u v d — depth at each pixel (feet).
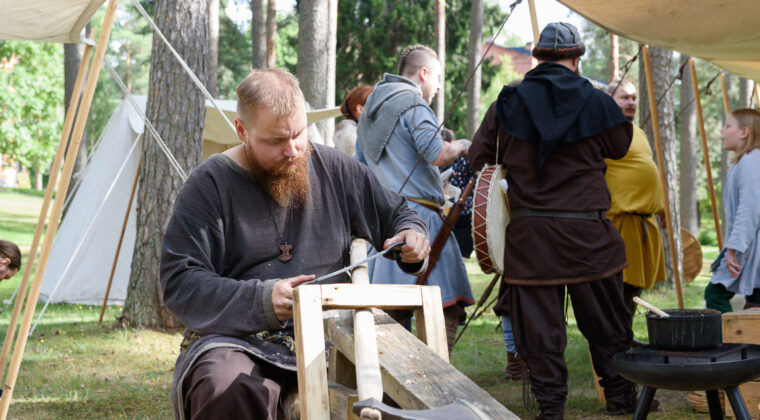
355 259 7.91
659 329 9.43
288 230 7.79
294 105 7.31
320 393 6.58
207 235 7.48
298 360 6.66
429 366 6.84
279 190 7.62
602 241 11.76
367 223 8.41
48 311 26.21
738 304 17.01
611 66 59.26
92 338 21.59
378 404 5.72
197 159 23.62
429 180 13.26
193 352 7.25
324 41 42.27
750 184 14.08
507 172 12.23
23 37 13.94
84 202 28.35
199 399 6.78
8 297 29.81
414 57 13.80
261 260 7.70
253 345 7.35
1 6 12.37
